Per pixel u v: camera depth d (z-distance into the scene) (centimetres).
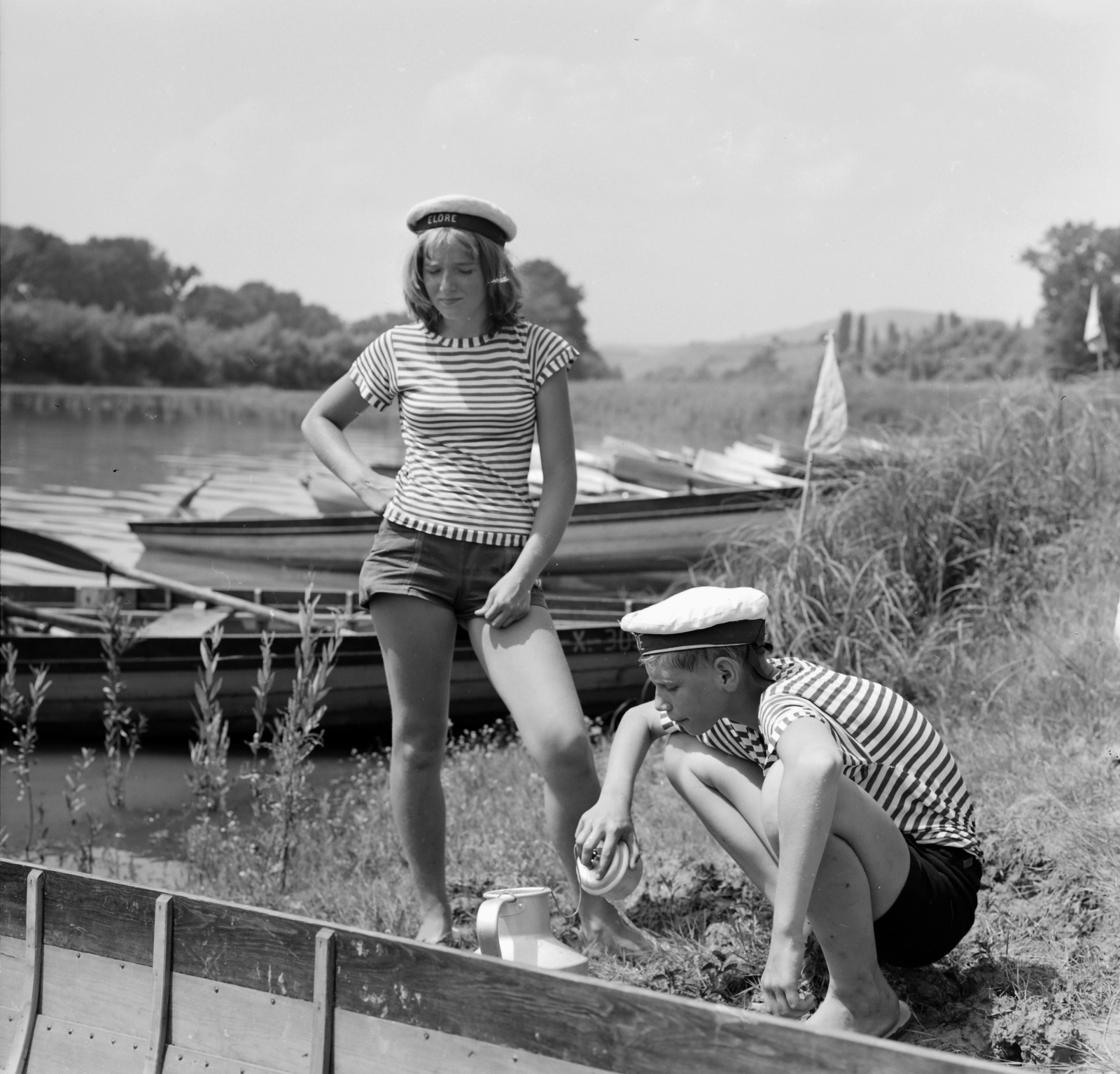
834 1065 172
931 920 266
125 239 5209
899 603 607
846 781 254
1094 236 4316
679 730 296
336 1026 207
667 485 1077
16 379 3784
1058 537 655
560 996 191
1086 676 491
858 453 720
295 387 4412
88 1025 230
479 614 324
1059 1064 261
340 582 960
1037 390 784
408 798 336
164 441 1931
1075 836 351
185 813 529
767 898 285
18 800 546
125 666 617
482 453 325
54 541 672
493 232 321
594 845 285
